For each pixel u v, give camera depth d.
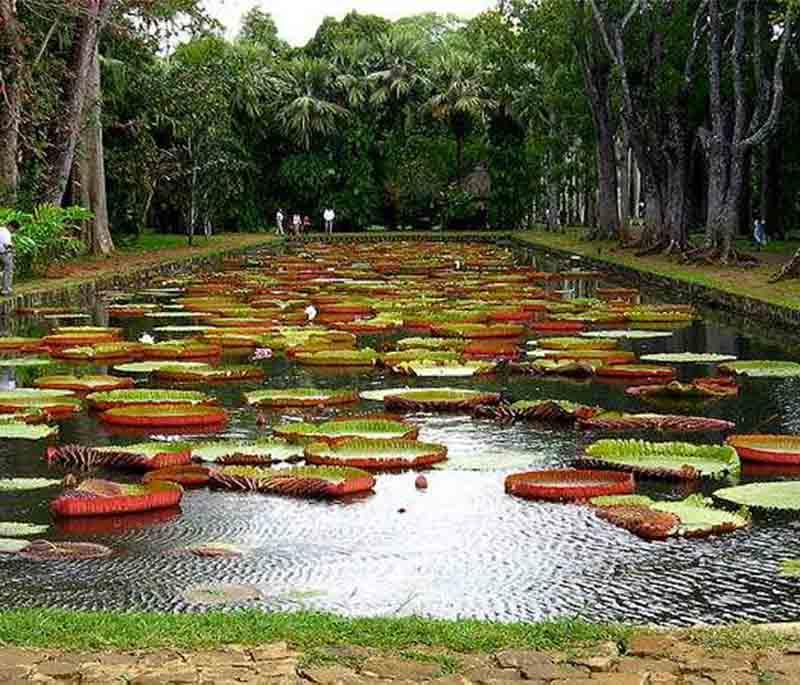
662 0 27.66
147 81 35.34
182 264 28.45
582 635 4.18
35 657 3.97
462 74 49.59
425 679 3.79
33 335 15.07
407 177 50.03
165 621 4.39
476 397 10.00
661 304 19.03
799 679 3.77
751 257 24.98
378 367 12.38
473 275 25.02
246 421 9.48
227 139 40.00
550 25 34.91
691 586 5.56
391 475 7.73
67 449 8.07
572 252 31.53
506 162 49.84
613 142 35.56
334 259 31.64
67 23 24.89
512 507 6.96
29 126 24.45
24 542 6.29
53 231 22.20
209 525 6.63
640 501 6.90
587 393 10.81
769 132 23.95
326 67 50.31
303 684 3.76
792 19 22.78
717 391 10.60
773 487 7.25
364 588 5.57
